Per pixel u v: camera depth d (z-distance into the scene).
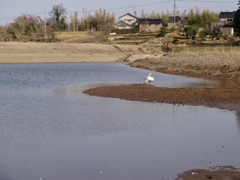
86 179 9.93
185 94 24.98
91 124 16.45
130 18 137.88
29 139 13.95
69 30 119.44
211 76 39.19
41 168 10.80
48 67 52.31
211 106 20.94
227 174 10.16
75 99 23.67
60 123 16.64
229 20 125.00
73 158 11.70
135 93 25.58
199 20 110.81
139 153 12.20
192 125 16.14
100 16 123.31
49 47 67.25
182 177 9.96
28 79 36.78
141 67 52.69
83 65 56.91
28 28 89.62
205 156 11.84
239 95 24.52
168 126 16.00
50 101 22.89
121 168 10.79
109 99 23.62
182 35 96.06
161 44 80.94
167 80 35.66
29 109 20.11
